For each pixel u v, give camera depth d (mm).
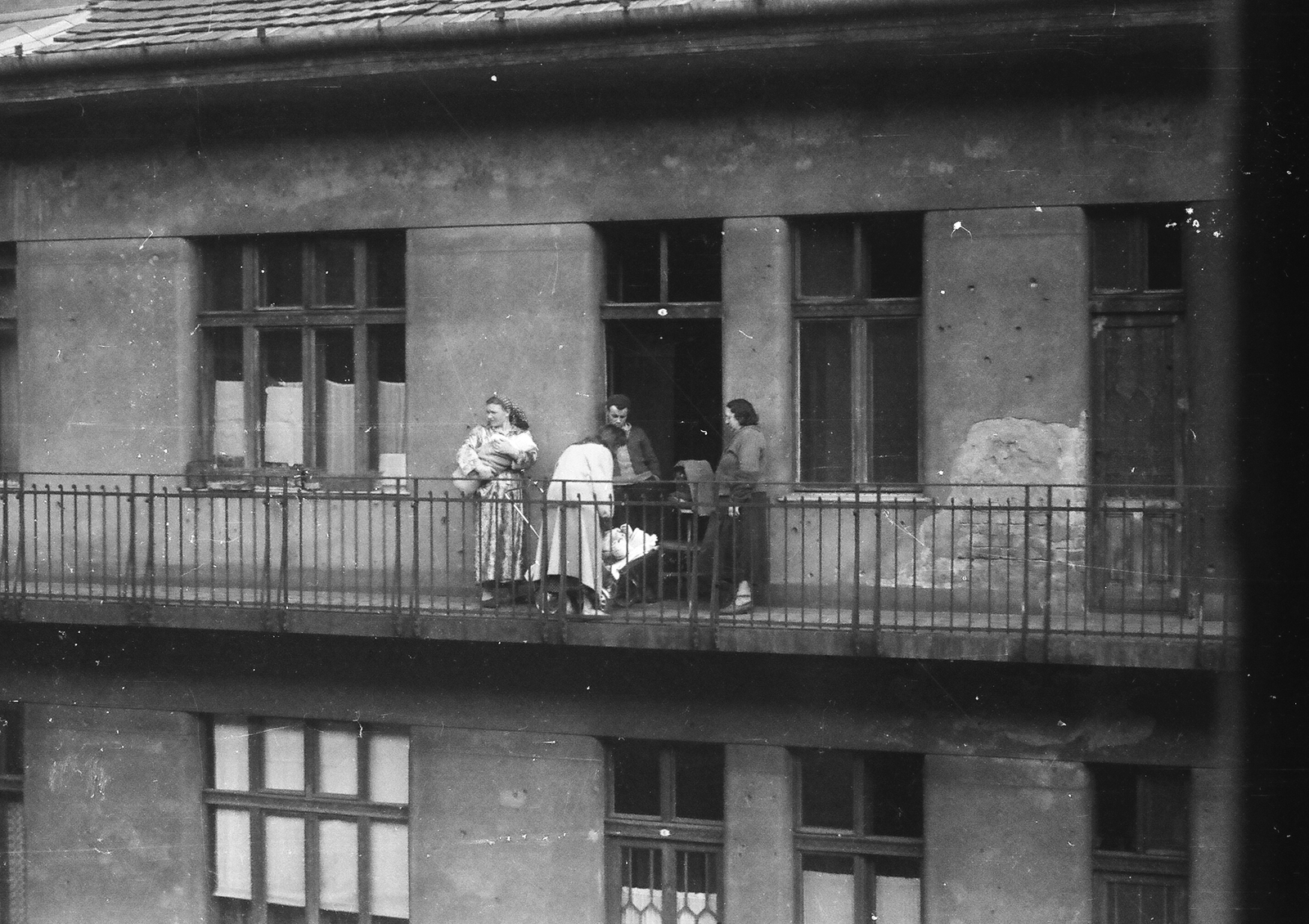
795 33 11227
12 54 13438
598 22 11555
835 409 12414
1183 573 10656
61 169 14328
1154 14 10539
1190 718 10930
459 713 12797
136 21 13836
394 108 13188
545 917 12562
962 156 11781
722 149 12375
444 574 13289
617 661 12312
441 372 13188
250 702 13430
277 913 13516
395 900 13172
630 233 12984
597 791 12461
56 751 14047
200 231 13898
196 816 13648
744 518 11961
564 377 12852
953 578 11906
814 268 12430
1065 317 11586
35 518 13062
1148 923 11203
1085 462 11578
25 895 14336
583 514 12188
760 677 11953
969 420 11828
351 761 13352
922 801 11727
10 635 14141
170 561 14102
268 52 12523
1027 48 11156
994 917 11422
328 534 12461
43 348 14453
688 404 14008
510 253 12977
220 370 14156
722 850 12188
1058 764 11281
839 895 11977
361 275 13656
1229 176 11133
